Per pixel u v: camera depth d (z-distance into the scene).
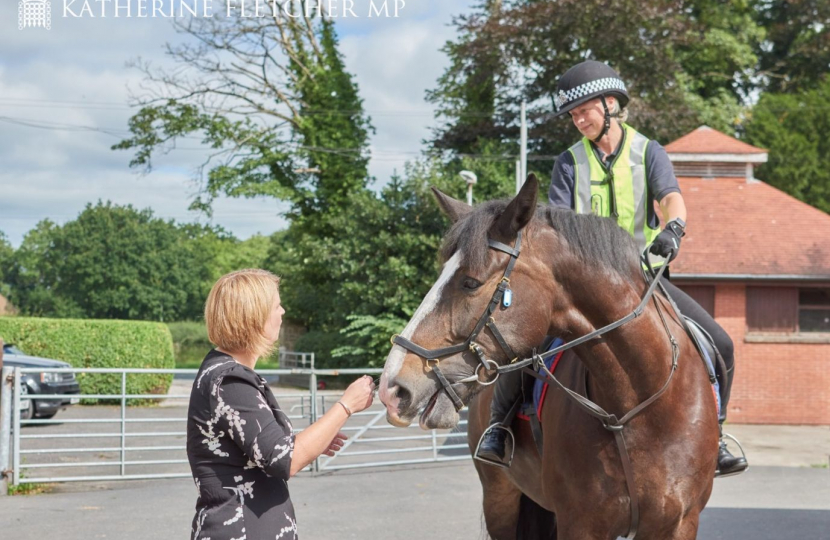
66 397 9.01
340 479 9.38
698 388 3.25
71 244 68.81
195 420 2.59
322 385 23.45
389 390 2.65
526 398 3.65
